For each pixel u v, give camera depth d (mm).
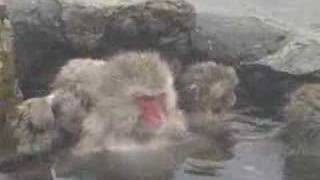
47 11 3992
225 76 3889
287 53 4020
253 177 3336
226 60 4090
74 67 3689
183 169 3383
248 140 3650
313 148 3574
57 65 4020
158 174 3344
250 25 4148
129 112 3580
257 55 4055
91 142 3500
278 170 3393
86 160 3418
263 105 3969
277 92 3965
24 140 3402
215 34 4113
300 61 3969
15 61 3795
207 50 4102
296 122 3732
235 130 3723
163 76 3674
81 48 4020
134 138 3566
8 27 3520
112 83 3617
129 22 3990
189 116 3799
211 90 3854
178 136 3619
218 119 3807
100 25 3994
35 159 3389
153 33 4020
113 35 4012
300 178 3330
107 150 3494
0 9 3502
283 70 3949
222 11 4320
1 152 3367
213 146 3592
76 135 3500
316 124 3688
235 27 4141
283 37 4117
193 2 4465
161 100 3652
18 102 3506
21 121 3418
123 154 3477
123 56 3748
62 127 3479
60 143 3461
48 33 3992
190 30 4082
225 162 3451
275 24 4203
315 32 4188
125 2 4023
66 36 4000
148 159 3451
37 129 3422
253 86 4016
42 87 3967
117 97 3594
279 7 4523
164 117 3631
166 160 3457
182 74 3943
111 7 3994
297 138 3658
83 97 3566
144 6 3998
